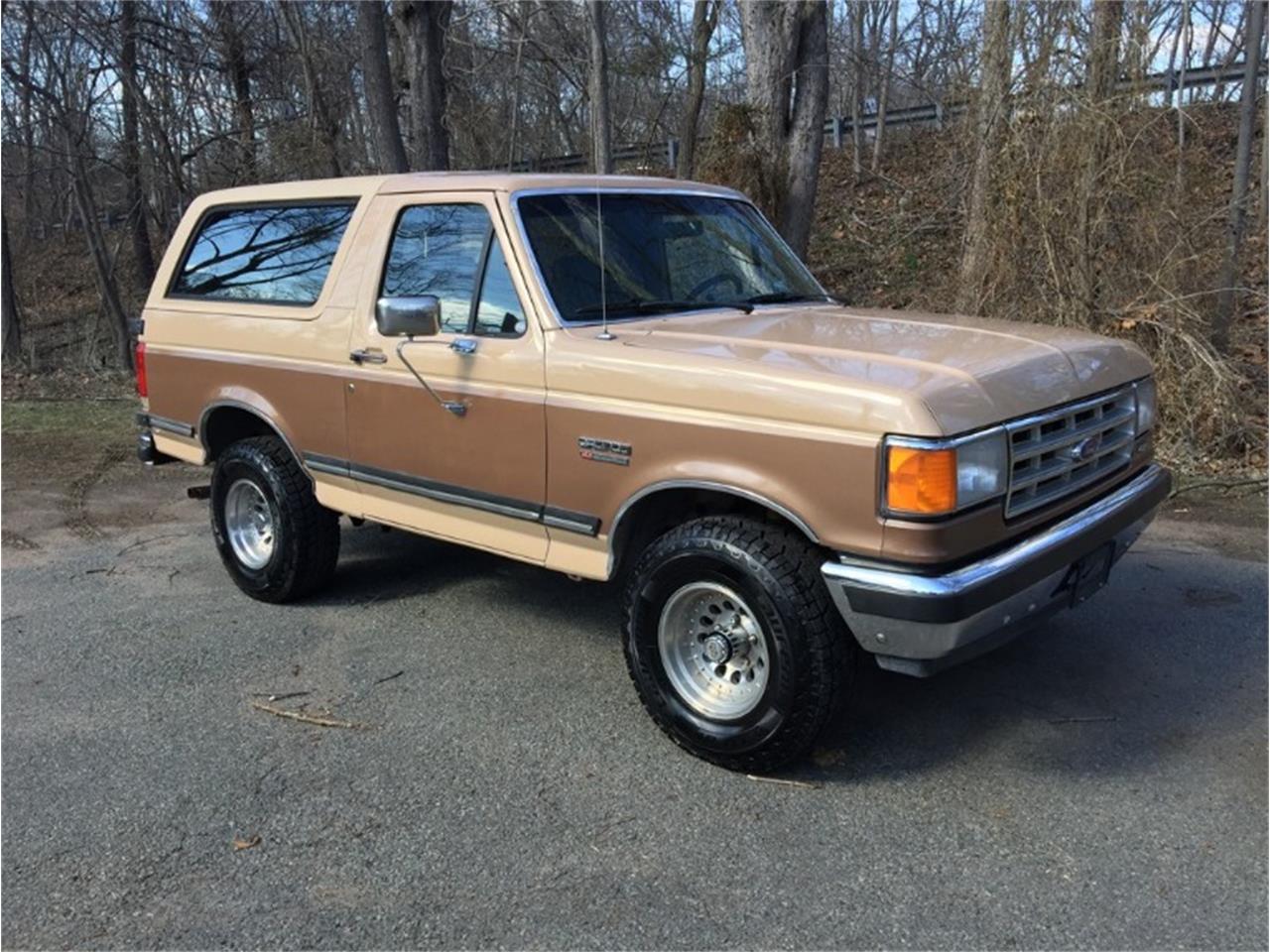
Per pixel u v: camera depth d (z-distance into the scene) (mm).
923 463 3158
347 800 3637
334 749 4000
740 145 9461
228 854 3346
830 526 3352
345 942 2932
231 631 5207
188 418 5789
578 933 2941
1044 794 3566
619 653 4848
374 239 4809
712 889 3117
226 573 6125
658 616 3850
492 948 2893
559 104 16422
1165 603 5195
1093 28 7953
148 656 4910
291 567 5398
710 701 3818
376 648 4949
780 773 3738
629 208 4641
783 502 3441
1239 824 3371
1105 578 4043
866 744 3924
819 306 4832
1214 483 7160
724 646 3715
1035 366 3635
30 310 17953
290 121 16031
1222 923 2906
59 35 14398
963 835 3350
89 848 3398
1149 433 4320
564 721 4188
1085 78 8008
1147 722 4043
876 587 3260
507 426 4207
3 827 3521
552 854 3307
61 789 3752
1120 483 4102
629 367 3799
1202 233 8648
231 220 5684
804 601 3463
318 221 5141
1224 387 7781
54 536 6969
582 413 3938
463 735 4090
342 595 5656
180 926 3018
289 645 5016
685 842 3352
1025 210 8289
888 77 18047
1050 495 3623
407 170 12234
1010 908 2992
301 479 5336
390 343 4621
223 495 5684
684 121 12484
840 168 18297
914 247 13672
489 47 14484
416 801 3623
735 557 3549
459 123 15930
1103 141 7914
